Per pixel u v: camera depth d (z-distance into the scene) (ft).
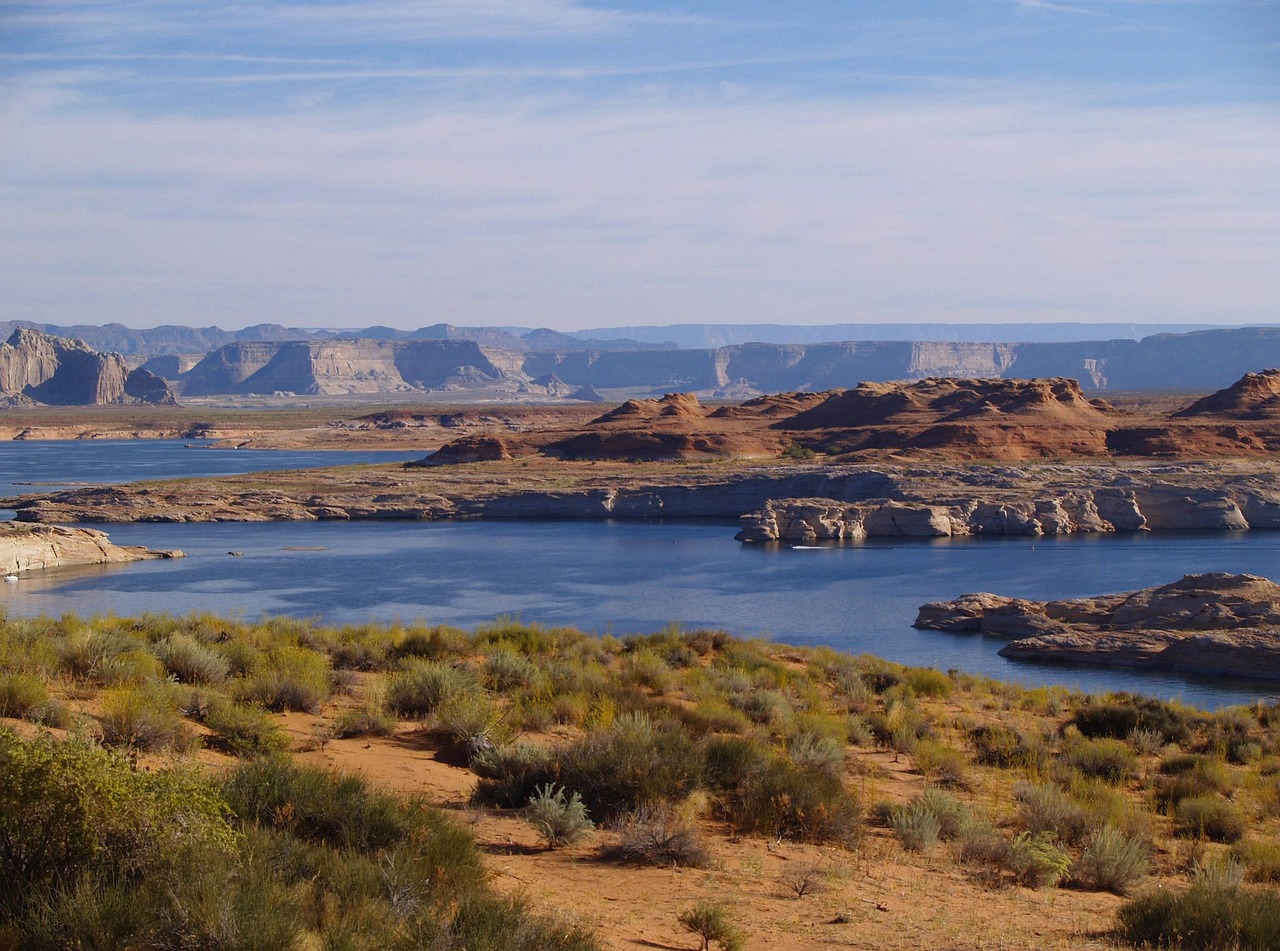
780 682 90.68
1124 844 43.45
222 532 380.37
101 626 82.33
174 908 24.13
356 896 27.35
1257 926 32.37
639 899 34.12
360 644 88.99
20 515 407.23
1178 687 147.84
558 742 55.88
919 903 36.37
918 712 81.76
